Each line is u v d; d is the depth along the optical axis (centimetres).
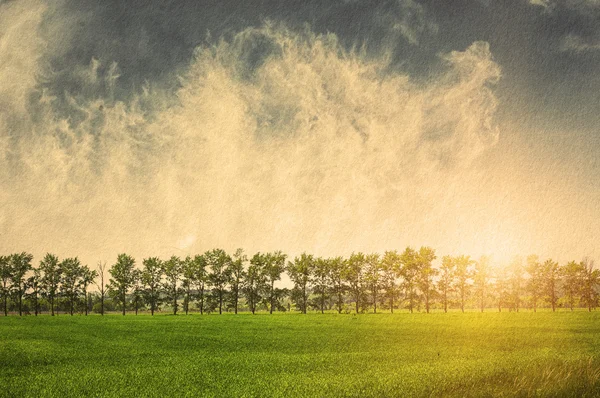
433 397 1390
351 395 1461
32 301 11181
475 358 2498
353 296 11831
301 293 11900
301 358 2636
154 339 3978
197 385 1789
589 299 10831
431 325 5803
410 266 11381
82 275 11381
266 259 11819
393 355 2744
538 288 11281
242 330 5097
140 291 11488
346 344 3522
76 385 1805
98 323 6444
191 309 12781
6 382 1902
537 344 3366
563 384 1412
